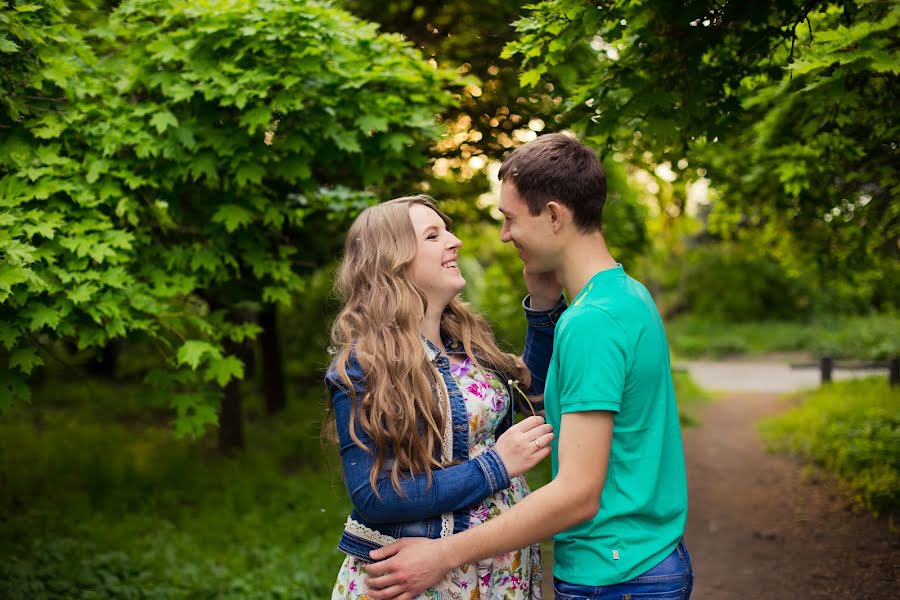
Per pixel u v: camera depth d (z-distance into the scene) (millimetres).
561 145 1731
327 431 1917
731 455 8117
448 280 1868
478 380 1898
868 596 3932
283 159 4043
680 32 3160
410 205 1916
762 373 17016
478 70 5387
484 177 6555
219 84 3730
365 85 4148
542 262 1759
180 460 7258
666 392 1711
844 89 2684
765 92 4352
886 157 3811
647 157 6703
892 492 5316
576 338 1593
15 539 4824
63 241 3273
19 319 3137
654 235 15328
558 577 1704
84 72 3738
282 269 4176
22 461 7191
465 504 1654
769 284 23656
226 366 3730
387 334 1730
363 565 1775
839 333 20688
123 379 13336
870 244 5375
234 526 5555
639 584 1608
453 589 1755
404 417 1657
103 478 6570
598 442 1559
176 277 3826
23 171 3297
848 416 8242
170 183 3795
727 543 5109
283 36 3664
